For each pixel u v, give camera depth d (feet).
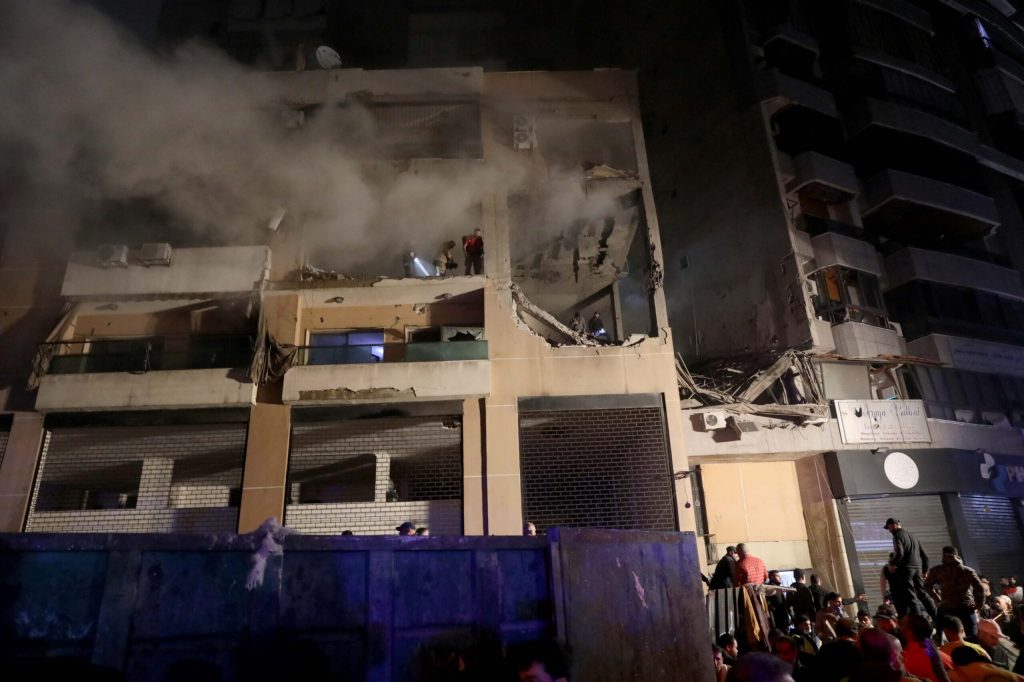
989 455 59.16
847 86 69.36
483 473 44.37
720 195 68.03
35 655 9.15
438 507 44.29
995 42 85.10
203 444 46.70
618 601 14.49
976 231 71.36
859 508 52.85
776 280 60.59
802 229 62.80
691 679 15.65
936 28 82.64
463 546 12.82
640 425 46.01
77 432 45.44
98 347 48.49
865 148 67.72
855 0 71.61
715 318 66.28
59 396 44.27
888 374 60.59
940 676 17.20
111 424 44.60
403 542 12.23
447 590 12.37
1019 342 69.15
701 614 16.80
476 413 45.91
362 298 49.90
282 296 48.93
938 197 66.33
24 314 48.11
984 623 23.02
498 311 48.75
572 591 13.52
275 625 10.69
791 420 52.34
